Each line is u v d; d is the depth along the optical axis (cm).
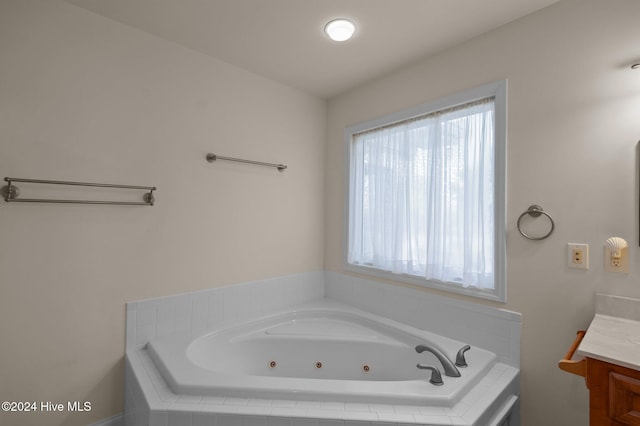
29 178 149
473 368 154
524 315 161
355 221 256
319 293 277
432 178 200
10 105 145
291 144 257
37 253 151
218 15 168
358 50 201
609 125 138
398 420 120
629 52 134
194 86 204
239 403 129
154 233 188
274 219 247
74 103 161
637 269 130
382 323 217
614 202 136
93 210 167
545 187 155
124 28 177
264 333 213
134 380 155
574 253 146
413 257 214
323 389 133
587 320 142
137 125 181
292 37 188
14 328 146
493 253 173
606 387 98
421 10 161
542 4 154
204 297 208
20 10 147
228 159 217
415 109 210
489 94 175
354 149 260
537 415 156
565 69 150
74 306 161
